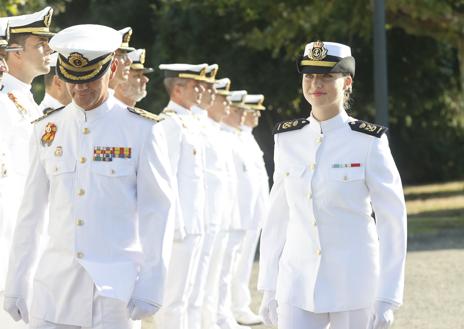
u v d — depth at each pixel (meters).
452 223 46.88
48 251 12.64
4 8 27.61
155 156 12.61
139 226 12.49
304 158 13.57
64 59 12.37
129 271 12.30
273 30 54.22
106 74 12.52
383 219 13.20
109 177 12.44
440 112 75.44
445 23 52.16
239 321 24.44
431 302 25.08
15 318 12.98
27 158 15.59
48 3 40.00
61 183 12.58
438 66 70.25
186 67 20.55
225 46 64.44
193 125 20.11
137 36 68.06
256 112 29.05
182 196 19.62
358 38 64.75
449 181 89.38
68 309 12.38
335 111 13.54
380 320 12.91
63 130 12.80
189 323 20.48
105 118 12.66
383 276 13.06
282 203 13.88
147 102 65.69
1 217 15.09
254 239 25.55
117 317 12.34
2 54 14.77
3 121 15.29
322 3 52.62
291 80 64.88
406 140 85.06
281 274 13.66
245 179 25.14
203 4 62.69
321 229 13.35
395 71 69.88
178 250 19.39
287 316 13.45
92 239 12.35
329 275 13.30
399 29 68.06
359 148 13.31
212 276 22.30
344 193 13.25
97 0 67.19
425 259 33.34
